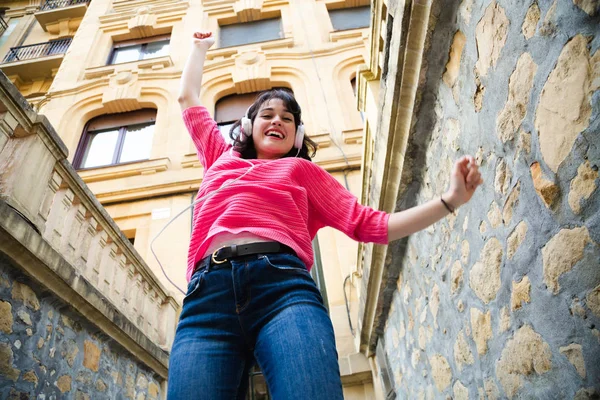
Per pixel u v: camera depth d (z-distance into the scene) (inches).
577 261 46.6
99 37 441.7
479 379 83.0
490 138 66.1
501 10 57.6
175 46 416.8
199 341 39.3
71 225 135.5
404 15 77.1
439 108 85.7
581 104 42.5
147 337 170.4
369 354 198.2
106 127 359.9
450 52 77.1
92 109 365.7
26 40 542.0
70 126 353.7
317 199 52.3
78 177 138.6
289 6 442.0
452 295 92.6
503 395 72.6
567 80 44.4
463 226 82.4
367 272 146.3
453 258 89.7
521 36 53.1
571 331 49.7
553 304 52.9
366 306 165.6
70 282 119.8
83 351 130.3
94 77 395.9
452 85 77.9
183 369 37.2
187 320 41.7
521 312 61.9
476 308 79.8
